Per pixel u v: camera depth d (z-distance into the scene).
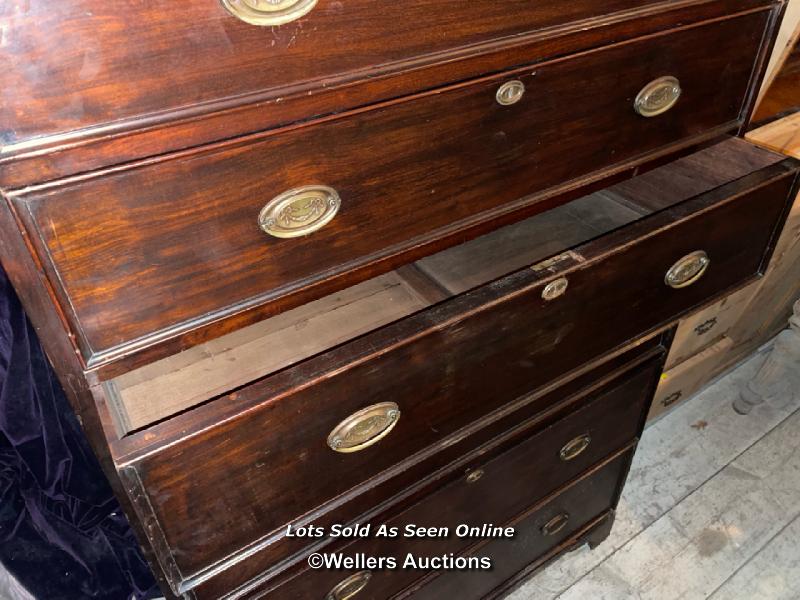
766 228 0.81
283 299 0.55
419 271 0.81
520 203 0.66
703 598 1.17
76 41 0.37
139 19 0.38
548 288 0.63
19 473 0.92
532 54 0.57
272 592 0.69
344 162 0.51
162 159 0.43
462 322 0.58
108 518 0.99
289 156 0.48
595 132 0.67
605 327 0.74
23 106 0.37
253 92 0.44
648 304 0.76
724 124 0.79
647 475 1.37
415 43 0.50
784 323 1.60
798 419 1.48
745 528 1.27
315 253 0.54
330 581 0.75
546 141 0.63
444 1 0.49
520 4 0.53
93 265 0.44
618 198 0.94
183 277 0.48
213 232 0.48
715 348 1.39
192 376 0.65
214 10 0.40
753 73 0.76
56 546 0.95
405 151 0.54
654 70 0.67
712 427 1.47
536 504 0.99
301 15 0.43
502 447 0.83
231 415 0.49
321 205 0.52
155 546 0.53
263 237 0.51
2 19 0.35
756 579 1.19
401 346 0.55
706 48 0.69
